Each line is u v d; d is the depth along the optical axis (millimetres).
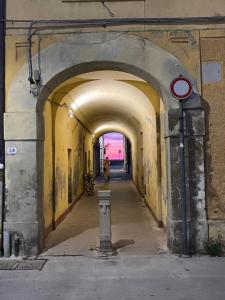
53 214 9328
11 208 6844
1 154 6918
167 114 6891
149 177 11898
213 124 6883
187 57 6941
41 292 5090
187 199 6766
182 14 7004
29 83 6938
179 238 6746
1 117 6938
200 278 5512
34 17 7035
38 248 6855
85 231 9055
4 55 6996
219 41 6961
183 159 6711
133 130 19516
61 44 6988
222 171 6832
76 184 14594
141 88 9750
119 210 12461
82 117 15328
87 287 5242
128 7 7023
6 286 5324
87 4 7039
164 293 4977
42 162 7348
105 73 9258
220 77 6910
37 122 6957
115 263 6281
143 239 8016
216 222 6727
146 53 6953
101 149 40469
